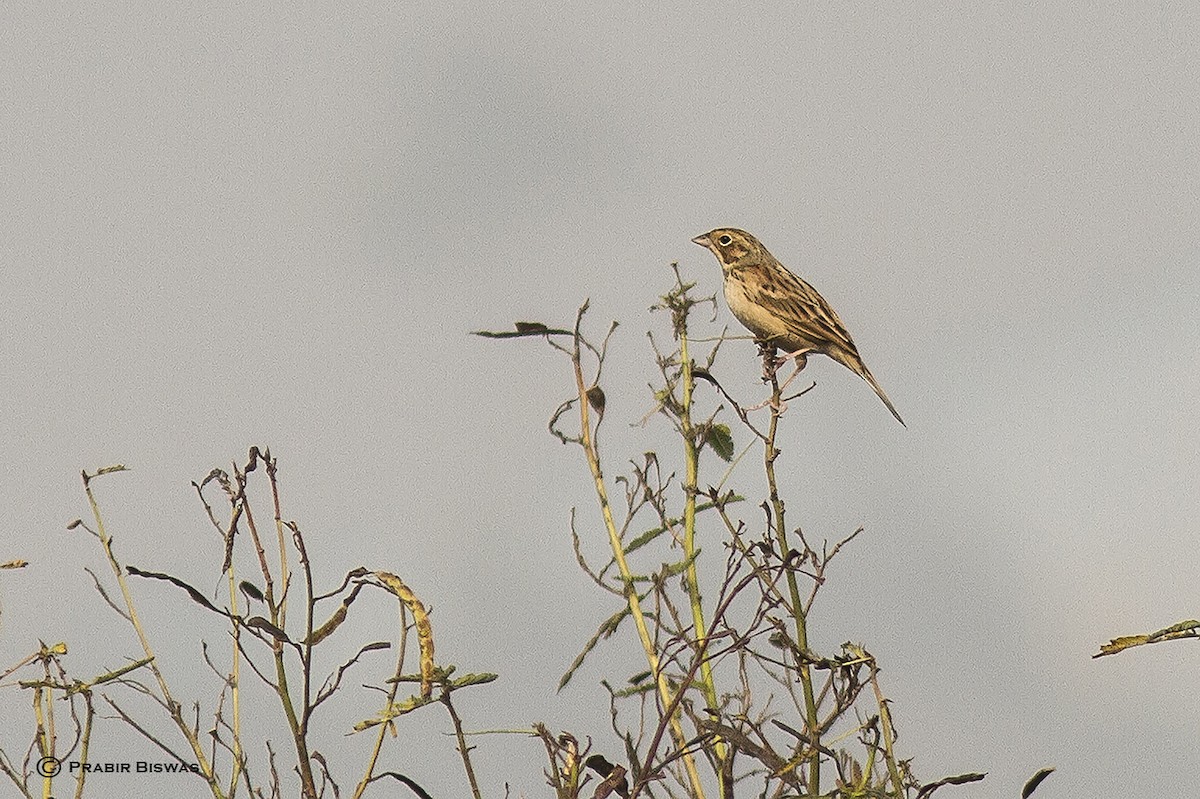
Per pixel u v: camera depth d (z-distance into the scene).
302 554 6.20
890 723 6.48
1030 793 6.33
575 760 6.70
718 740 7.13
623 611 7.68
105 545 6.62
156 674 6.43
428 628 6.37
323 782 6.14
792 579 7.26
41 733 6.45
